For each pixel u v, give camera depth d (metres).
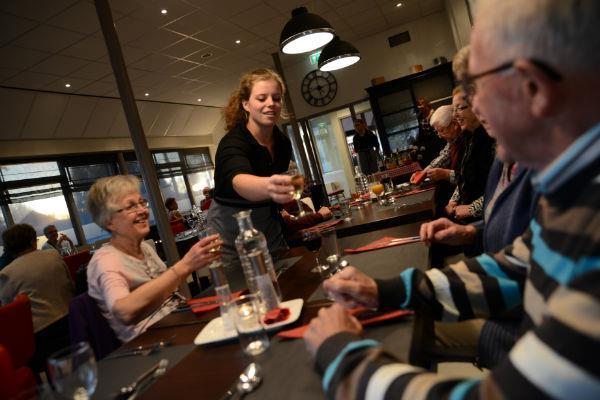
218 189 1.90
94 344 1.45
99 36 5.03
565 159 0.46
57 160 7.19
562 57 0.44
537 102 0.47
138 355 1.06
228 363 0.87
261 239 1.15
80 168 7.62
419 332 0.81
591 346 0.36
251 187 1.61
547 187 0.49
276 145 2.24
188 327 1.18
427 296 0.92
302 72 9.41
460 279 0.95
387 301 0.89
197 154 11.03
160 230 3.30
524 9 0.46
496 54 0.50
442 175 3.18
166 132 9.62
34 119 6.39
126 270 1.54
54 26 4.49
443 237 1.36
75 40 4.95
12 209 6.43
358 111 9.66
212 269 1.25
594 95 0.45
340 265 1.34
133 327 1.47
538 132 0.49
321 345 0.67
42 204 6.88
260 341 0.88
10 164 6.43
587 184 0.45
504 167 1.49
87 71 5.96
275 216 2.04
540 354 0.40
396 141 7.95
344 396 0.57
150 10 4.81
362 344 0.62
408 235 1.63
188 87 8.25
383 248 1.49
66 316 3.28
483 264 0.98
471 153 2.60
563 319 0.39
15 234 3.34
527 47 0.46
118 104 7.68
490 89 0.51
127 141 8.50
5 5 3.87
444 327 1.11
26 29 4.38
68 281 3.41
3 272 3.11
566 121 0.47
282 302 1.14
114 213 1.60
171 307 1.61
